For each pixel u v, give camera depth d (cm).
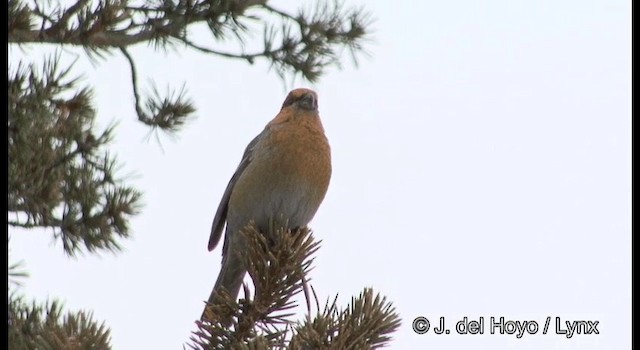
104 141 771
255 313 686
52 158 712
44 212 701
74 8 803
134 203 775
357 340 617
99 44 831
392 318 638
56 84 668
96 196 759
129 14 853
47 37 790
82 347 570
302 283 701
